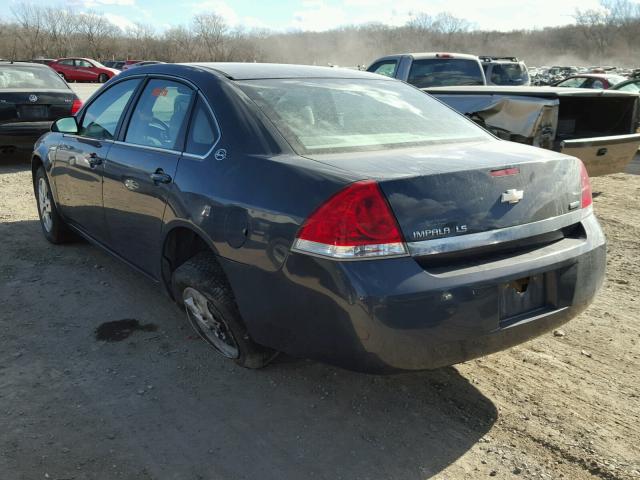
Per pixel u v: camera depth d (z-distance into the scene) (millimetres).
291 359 3268
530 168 2611
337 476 2408
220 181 2775
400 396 2969
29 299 4000
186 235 3258
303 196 2398
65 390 2955
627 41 92688
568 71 37031
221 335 3115
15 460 2438
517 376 3178
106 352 3332
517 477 2426
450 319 2311
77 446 2543
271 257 2486
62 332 3551
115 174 3662
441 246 2330
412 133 3094
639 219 6402
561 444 2627
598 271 2809
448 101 7156
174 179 3078
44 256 4836
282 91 3137
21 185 7586
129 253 3775
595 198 7453
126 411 2797
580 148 6324
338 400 2926
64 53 64438
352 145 2826
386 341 2266
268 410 2834
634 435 2695
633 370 3254
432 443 2621
